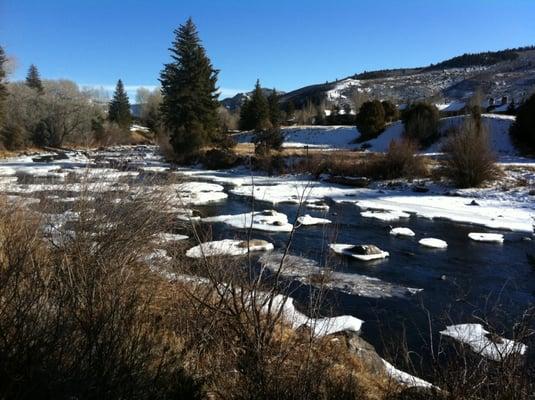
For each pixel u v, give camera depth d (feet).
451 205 62.34
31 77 276.62
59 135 176.45
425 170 79.25
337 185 81.56
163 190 20.11
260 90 211.82
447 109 206.39
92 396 8.46
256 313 11.96
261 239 41.04
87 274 12.12
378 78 557.33
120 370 9.06
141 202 18.90
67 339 9.06
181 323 13.14
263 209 59.06
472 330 21.90
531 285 31.94
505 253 40.47
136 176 21.80
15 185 23.03
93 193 18.97
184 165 118.42
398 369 18.53
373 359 17.93
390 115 155.53
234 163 110.42
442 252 40.60
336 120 206.69
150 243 18.48
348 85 500.33
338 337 18.69
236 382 11.18
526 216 55.21
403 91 453.99
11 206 18.33
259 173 99.76
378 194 71.92
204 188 74.23
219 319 12.53
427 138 111.14
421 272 34.55
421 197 68.44
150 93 348.38
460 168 70.69
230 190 75.36
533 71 411.13
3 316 9.09
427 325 24.53
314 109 266.36
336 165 87.15
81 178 20.80
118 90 240.12
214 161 112.27
